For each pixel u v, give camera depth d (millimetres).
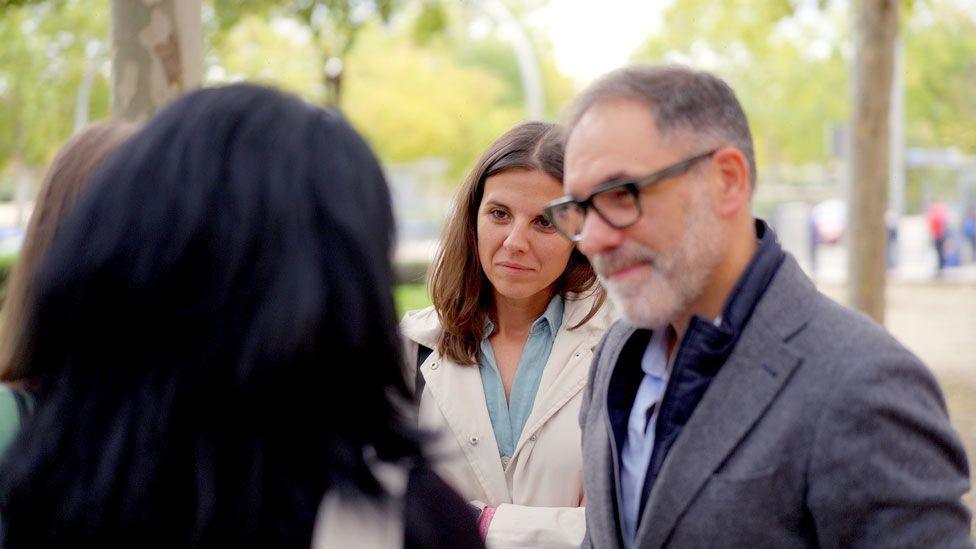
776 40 26938
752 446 1592
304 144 1223
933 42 27391
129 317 1147
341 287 1181
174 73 4531
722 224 1656
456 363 2541
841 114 32500
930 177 35125
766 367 1614
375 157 1289
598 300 2527
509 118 25891
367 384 1225
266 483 1154
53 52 19000
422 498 1245
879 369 1525
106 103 20609
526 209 2379
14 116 21750
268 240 1162
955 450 1567
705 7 15367
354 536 1175
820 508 1536
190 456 1139
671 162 1610
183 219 1146
